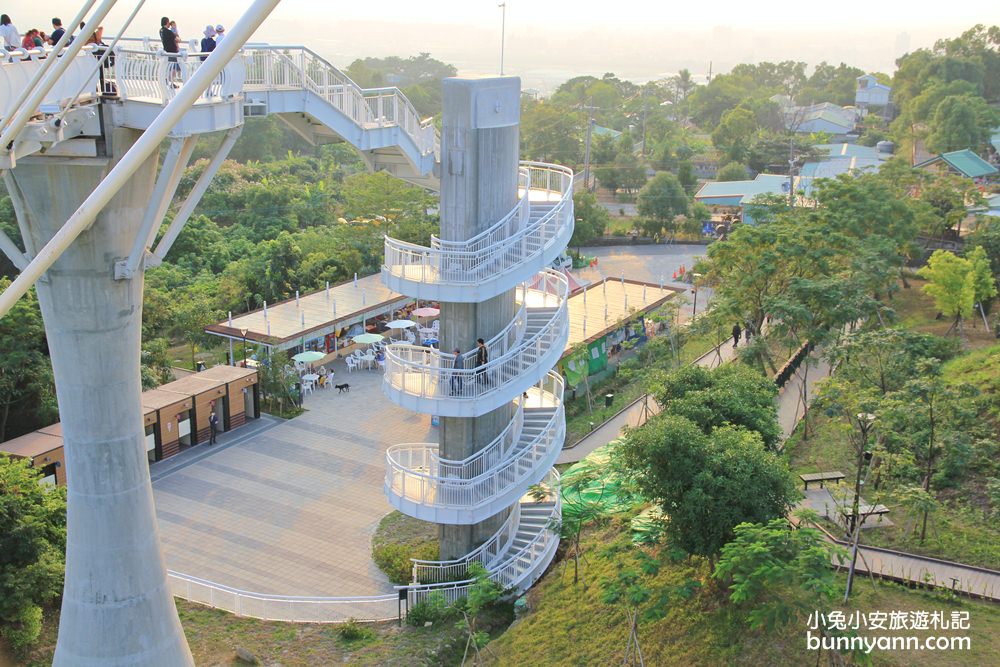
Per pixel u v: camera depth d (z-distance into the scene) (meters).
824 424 39.31
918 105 134.25
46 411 43.88
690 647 24.20
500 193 29.48
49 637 28.36
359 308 55.19
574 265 80.62
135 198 22.69
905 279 64.31
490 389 29.31
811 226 50.97
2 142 17.25
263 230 82.12
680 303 55.28
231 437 44.88
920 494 28.27
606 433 43.72
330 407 48.88
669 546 25.98
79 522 23.78
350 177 95.69
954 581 25.58
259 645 27.53
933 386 32.88
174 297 60.12
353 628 28.05
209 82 15.52
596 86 187.25
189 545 34.75
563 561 31.58
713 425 30.25
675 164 121.44
